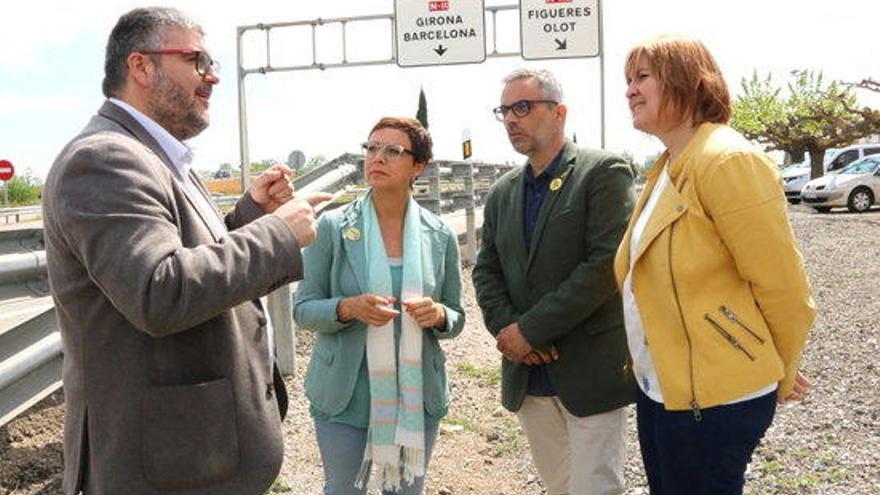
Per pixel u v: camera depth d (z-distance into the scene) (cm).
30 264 407
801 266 245
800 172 3291
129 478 202
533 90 339
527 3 1182
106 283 190
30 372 392
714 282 249
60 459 430
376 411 312
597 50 1180
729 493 255
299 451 494
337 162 816
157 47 219
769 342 249
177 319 191
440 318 317
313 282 324
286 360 625
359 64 1157
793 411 548
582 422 340
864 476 428
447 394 336
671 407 253
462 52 1219
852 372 638
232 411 214
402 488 326
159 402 204
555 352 340
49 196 201
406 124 321
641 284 262
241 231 208
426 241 331
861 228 1872
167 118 225
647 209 270
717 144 247
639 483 441
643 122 265
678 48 260
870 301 935
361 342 315
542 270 343
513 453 507
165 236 195
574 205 335
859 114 3294
